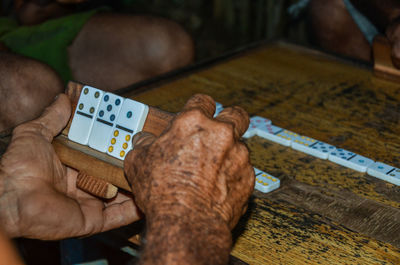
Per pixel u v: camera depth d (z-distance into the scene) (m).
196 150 0.89
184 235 0.83
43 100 1.97
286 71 2.14
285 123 1.70
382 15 2.19
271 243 1.13
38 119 1.16
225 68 2.16
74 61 2.59
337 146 1.55
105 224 1.12
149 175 0.91
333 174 1.40
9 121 1.92
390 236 1.15
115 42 2.56
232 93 1.92
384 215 1.23
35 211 0.99
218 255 0.84
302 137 1.57
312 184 1.36
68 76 2.55
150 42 2.53
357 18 2.51
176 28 2.59
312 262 1.07
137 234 1.25
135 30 2.55
